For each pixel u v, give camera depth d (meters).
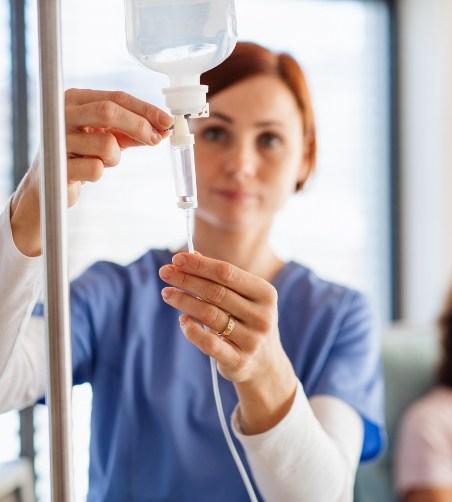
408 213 2.88
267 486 0.87
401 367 2.23
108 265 1.24
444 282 2.77
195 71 0.73
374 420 1.13
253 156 1.15
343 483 0.90
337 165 2.76
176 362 1.17
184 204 0.75
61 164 0.60
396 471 2.05
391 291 2.90
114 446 1.15
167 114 0.76
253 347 0.75
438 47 2.75
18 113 2.16
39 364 0.99
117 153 0.77
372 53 2.81
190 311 0.74
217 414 1.14
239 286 0.74
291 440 0.83
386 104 2.86
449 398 2.07
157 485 1.13
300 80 1.18
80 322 1.17
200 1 0.69
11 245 0.79
